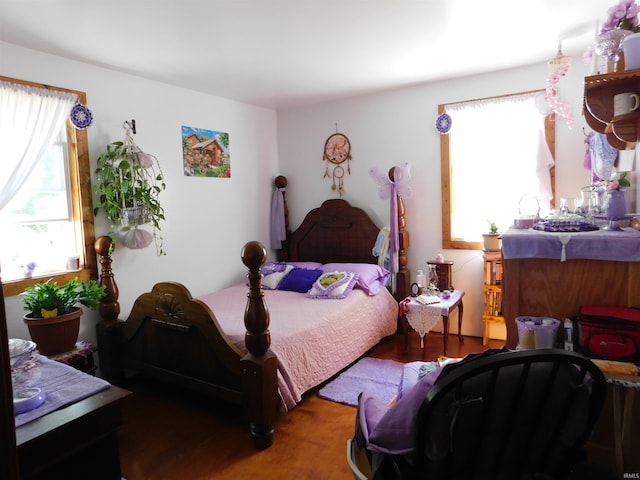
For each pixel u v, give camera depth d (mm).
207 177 4117
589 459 1653
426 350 3820
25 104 2756
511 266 2006
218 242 4250
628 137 1853
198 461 2291
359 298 3691
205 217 4105
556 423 1223
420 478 1200
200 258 4059
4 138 2682
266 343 2410
